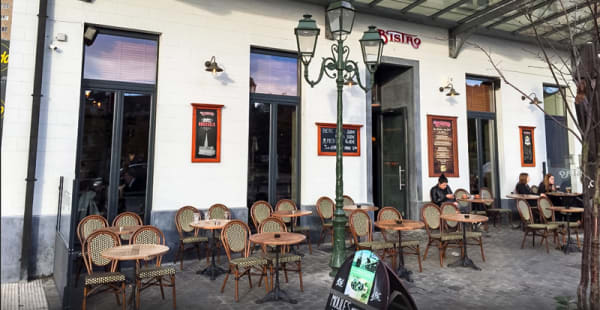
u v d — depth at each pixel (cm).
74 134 532
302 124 714
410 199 827
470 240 717
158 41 605
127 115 579
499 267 535
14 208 491
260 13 673
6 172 489
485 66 916
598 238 252
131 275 496
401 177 846
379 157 902
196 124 609
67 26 536
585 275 262
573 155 1024
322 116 720
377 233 770
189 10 616
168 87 596
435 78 857
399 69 870
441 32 866
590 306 250
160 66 593
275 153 692
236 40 650
